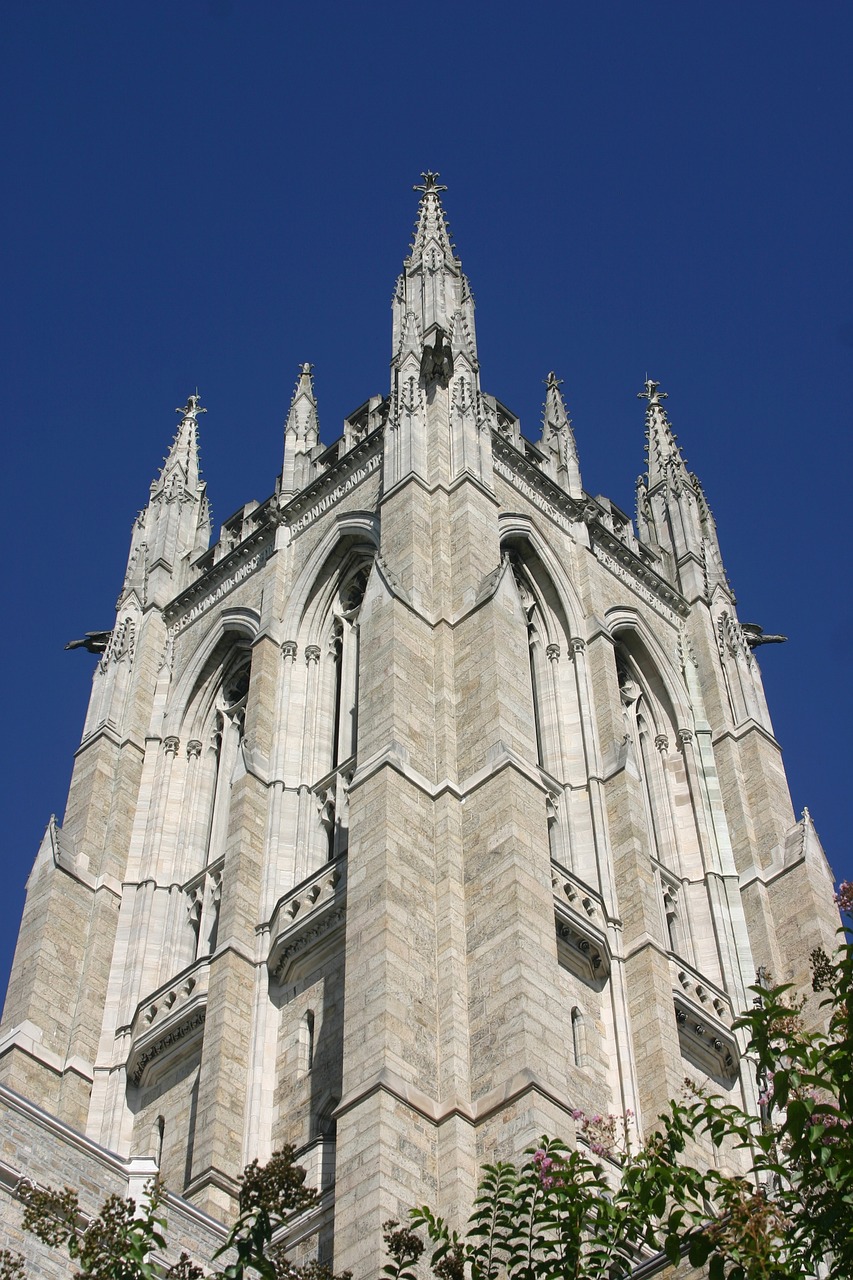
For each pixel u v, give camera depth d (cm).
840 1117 3167
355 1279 4322
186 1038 6016
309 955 5778
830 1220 3058
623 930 6003
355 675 6919
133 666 7812
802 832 6944
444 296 7606
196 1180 5275
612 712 6769
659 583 7925
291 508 7681
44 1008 6391
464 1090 4847
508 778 5453
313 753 6719
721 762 7362
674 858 6950
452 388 7112
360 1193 4497
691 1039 6044
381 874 5206
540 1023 4900
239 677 7619
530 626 7119
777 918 6712
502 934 5103
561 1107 4734
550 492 7588
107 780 7312
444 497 6606
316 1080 5441
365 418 7825
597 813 6388
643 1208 3447
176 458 9006
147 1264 3034
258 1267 3044
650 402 9412
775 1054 3238
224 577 7944
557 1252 3969
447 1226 4472
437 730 5778
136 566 8369
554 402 8362
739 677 7731
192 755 7450
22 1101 3659
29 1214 3244
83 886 6862
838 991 3428
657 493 8819
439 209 8244
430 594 6219
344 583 7256
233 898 6100
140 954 6644
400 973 5003
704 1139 5734
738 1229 3177
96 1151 3756
